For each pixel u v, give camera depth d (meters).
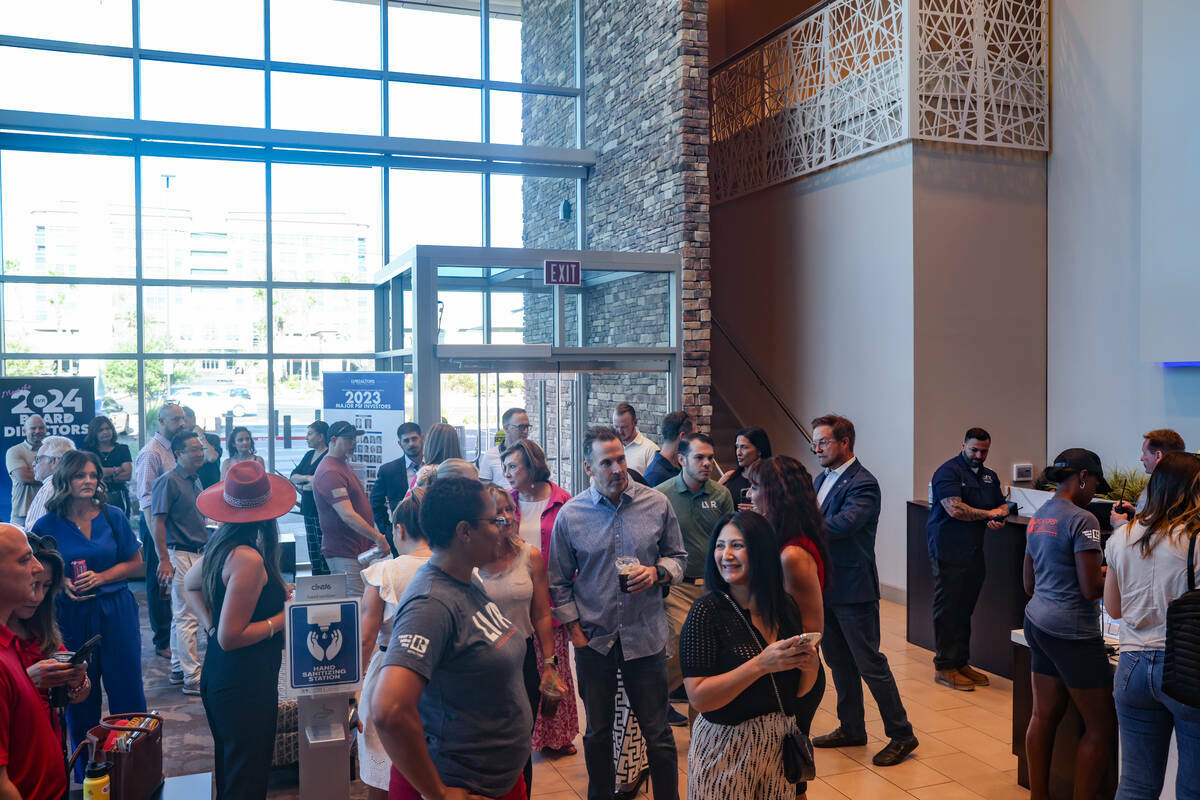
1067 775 4.12
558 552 3.94
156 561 6.78
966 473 6.05
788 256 9.67
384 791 3.37
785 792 2.76
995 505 6.11
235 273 9.82
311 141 9.81
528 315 8.38
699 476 4.83
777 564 2.82
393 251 10.34
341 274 10.19
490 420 8.25
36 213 9.19
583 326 8.63
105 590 4.30
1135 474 7.17
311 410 10.11
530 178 10.85
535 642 4.06
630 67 9.98
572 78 11.06
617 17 10.27
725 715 2.75
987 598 6.33
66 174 9.25
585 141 11.08
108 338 9.43
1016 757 4.82
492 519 2.37
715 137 10.97
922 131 7.88
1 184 9.08
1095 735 3.78
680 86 8.99
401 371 8.81
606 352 8.67
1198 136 6.98
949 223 8.09
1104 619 4.48
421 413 7.96
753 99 10.17
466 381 8.15
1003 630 6.20
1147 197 7.37
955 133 8.02
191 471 6.04
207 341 9.76
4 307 9.15
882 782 4.50
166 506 5.84
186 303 9.67
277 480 3.61
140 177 9.45
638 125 9.81
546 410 8.48
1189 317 7.06
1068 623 3.81
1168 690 3.03
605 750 3.80
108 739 3.46
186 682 5.84
